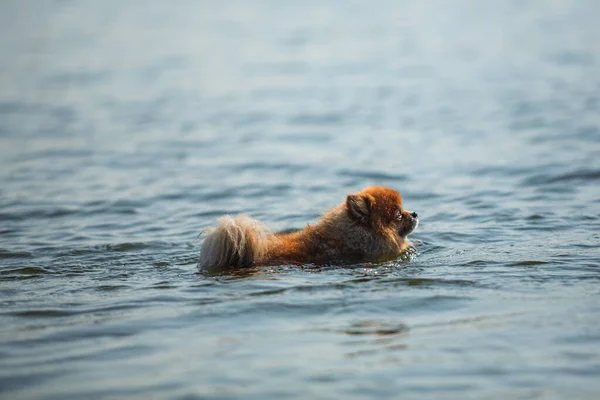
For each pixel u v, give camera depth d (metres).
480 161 18.61
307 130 23.75
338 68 35.47
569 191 15.30
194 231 13.41
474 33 44.44
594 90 27.39
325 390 6.48
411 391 6.43
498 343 7.40
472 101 26.94
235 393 6.44
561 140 20.27
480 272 10.02
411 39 43.25
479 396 6.30
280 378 6.72
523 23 47.56
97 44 44.84
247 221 10.83
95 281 10.05
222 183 17.45
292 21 52.19
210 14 57.25
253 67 36.50
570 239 11.77
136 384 6.64
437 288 9.30
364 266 10.78
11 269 10.76
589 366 6.80
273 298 8.95
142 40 45.94
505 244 11.73
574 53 36.19
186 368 6.97
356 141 21.94
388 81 31.83
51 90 32.19
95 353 7.37
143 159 20.30
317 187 16.92
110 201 15.91
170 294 9.26
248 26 50.44
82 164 19.86
